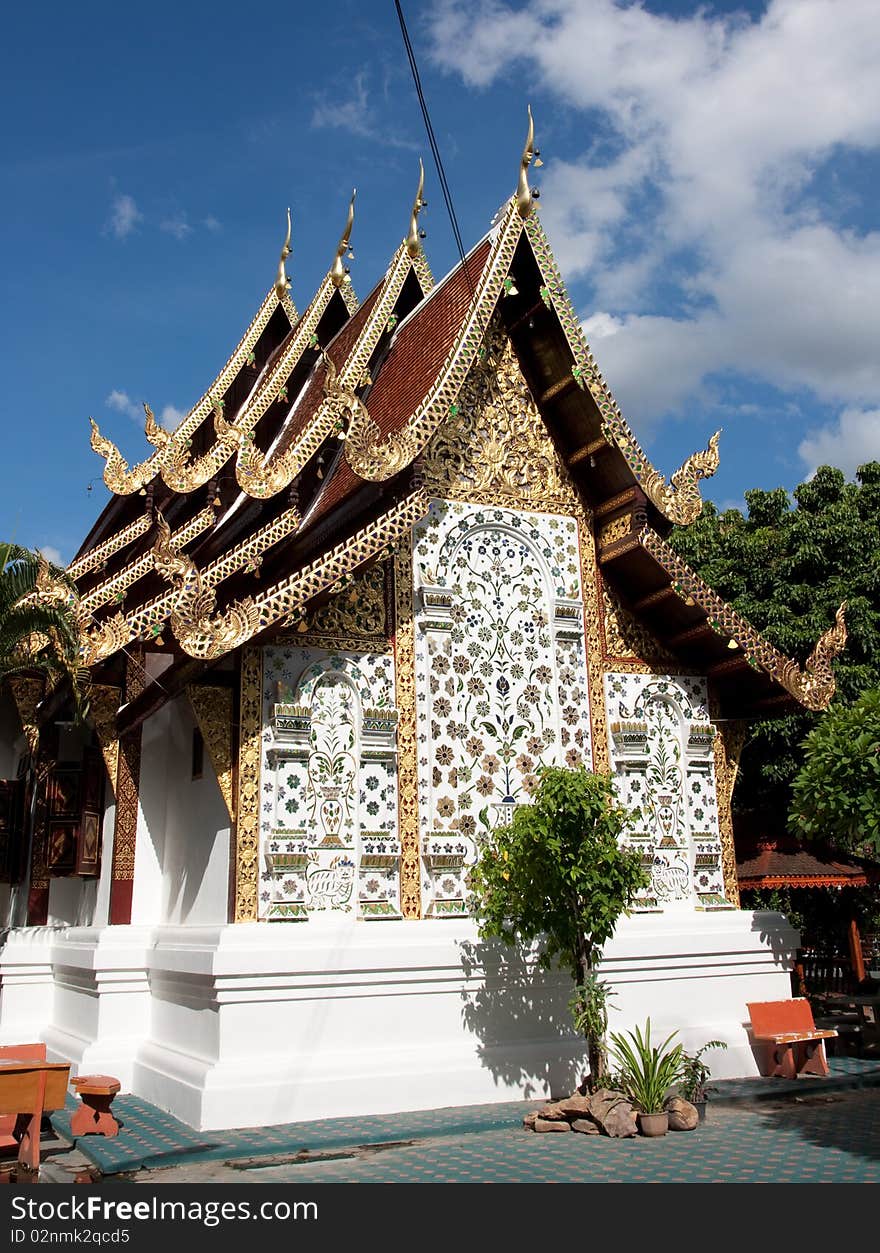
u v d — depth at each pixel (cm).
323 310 1678
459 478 1202
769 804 1811
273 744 1028
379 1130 877
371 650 1106
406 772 1091
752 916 1209
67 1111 997
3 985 1341
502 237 1195
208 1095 886
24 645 1248
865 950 1972
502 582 1198
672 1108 904
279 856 995
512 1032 1039
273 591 978
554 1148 834
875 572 1803
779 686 1232
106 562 1523
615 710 1223
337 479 1286
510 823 1116
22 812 1616
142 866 1196
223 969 919
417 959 998
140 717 1147
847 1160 789
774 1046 1148
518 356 1277
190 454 1595
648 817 1201
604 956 1098
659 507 1211
